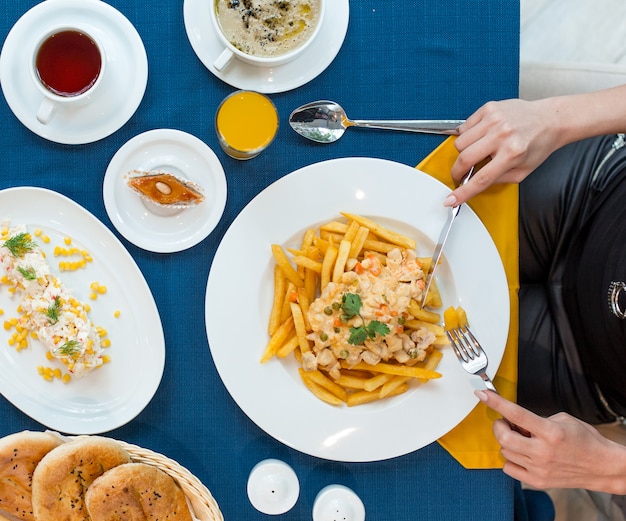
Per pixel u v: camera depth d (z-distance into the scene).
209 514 1.29
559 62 1.77
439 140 1.42
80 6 1.36
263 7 1.26
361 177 1.36
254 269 1.37
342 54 1.41
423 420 1.38
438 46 1.41
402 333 1.37
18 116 1.36
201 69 1.39
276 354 1.37
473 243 1.37
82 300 1.40
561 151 1.64
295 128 1.39
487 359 1.35
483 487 1.45
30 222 1.39
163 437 1.43
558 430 1.33
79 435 1.39
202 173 1.40
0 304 1.39
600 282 1.57
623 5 1.96
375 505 1.45
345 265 1.36
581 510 1.98
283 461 1.44
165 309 1.42
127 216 1.40
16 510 1.31
